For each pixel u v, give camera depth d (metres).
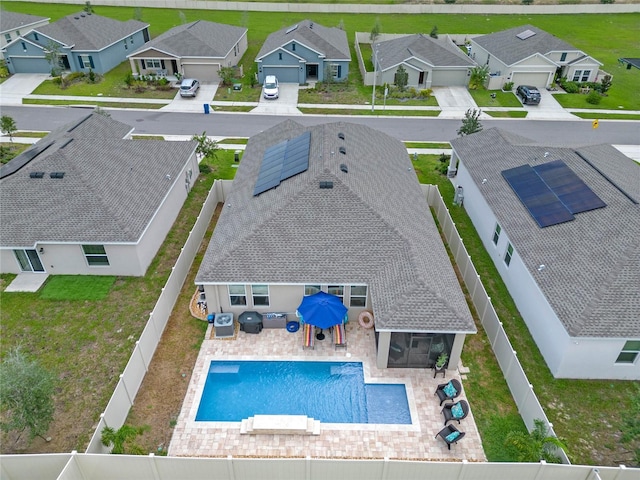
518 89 51.88
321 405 18.44
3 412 18.02
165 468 14.95
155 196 26.77
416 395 18.75
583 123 45.84
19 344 20.69
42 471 14.97
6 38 59.91
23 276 24.62
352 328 21.92
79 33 54.44
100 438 15.70
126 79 51.78
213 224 29.30
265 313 21.88
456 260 26.19
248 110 47.19
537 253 21.56
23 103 47.09
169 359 20.09
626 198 22.05
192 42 53.38
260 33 71.81
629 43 69.81
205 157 35.78
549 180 25.19
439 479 15.09
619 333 17.52
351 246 21.39
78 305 22.92
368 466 14.84
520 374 17.89
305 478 15.27
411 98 51.12
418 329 18.23
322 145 26.56
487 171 28.59
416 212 24.81
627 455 16.64
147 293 23.81
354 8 82.38
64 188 24.78
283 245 21.39
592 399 18.56
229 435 17.20
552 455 15.84
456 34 71.44
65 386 18.88
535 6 83.12
